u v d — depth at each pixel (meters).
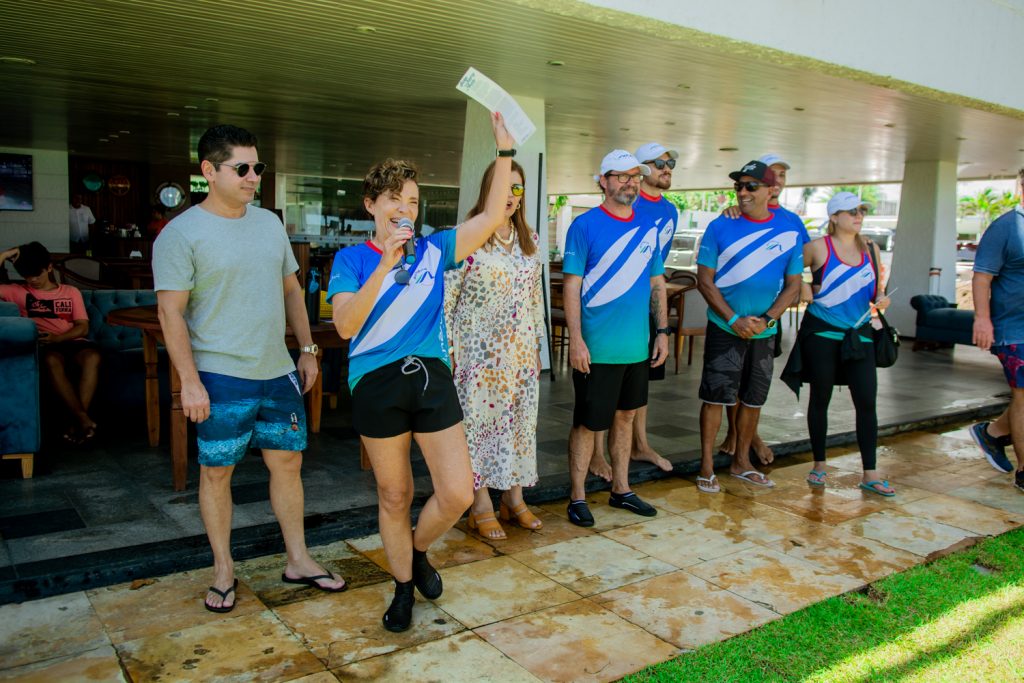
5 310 4.47
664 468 4.62
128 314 4.11
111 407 4.87
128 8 4.70
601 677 2.42
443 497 2.54
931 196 11.71
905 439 5.82
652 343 4.09
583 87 7.14
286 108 8.79
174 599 2.84
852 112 7.92
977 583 3.20
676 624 2.79
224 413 2.66
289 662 2.45
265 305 2.70
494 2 4.39
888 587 3.12
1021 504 4.30
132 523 3.40
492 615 2.81
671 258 21.36
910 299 10.98
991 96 7.10
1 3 4.62
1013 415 4.54
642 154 3.98
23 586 2.77
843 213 4.25
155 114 9.40
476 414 3.38
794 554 3.49
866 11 5.88
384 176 2.47
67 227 13.95
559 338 9.89
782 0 5.32
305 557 3.01
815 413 4.49
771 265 4.18
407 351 2.49
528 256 3.39
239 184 2.56
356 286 2.47
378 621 2.73
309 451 4.69
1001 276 4.52
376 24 4.99
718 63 5.88
